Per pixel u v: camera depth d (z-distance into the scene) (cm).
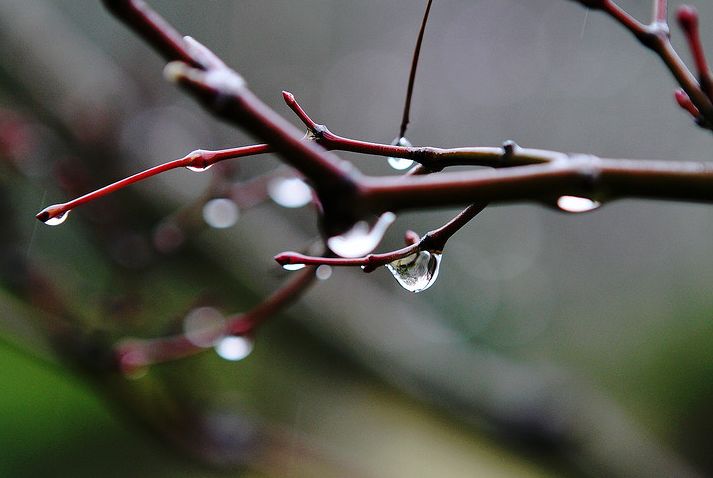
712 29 107
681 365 100
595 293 119
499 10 115
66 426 54
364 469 42
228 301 49
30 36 46
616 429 50
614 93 117
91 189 39
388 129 107
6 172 39
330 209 18
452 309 95
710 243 119
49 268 38
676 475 49
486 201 18
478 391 49
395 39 111
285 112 97
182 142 48
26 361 53
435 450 63
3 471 52
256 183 31
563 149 117
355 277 52
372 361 50
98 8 72
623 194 19
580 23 114
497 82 116
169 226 37
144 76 52
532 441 48
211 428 37
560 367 109
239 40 94
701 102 20
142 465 56
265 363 57
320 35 100
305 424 59
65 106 45
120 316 37
